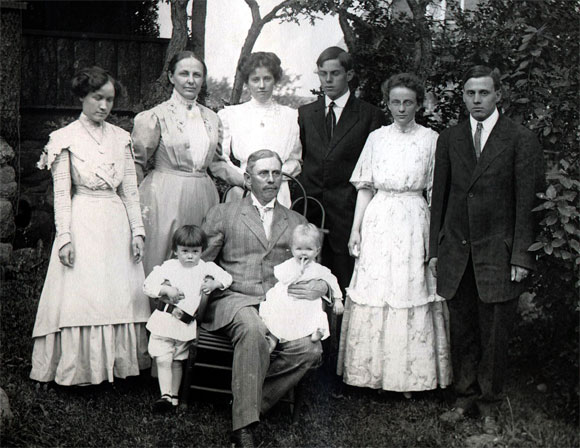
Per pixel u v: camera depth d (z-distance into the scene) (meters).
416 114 5.19
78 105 6.94
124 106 6.82
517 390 4.26
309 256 3.97
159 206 4.37
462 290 3.99
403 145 4.23
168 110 4.39
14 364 4.34
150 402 4.05
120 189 4.19
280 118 4.64
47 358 4.00
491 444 3.73
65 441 3.62
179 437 3.71
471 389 4.04
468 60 5.00
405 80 4.15
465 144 3.94
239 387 3.63
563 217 3.80
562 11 4.66
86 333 3.97
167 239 4.36
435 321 4.24
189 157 4.38
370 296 4.22
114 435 3.70
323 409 4.12
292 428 3.89
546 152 4.41
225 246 4.11
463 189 3.92
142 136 4.36
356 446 3.74
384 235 4.21
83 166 3.99
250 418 3.58
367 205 4.39
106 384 4.22
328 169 4.62
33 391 3.98
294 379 3.87
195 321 3.97
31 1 6.73
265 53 4.59
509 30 4.76
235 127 4.62
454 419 3.96
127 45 6.94
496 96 3.89
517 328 4.98
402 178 4.20
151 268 4.39
